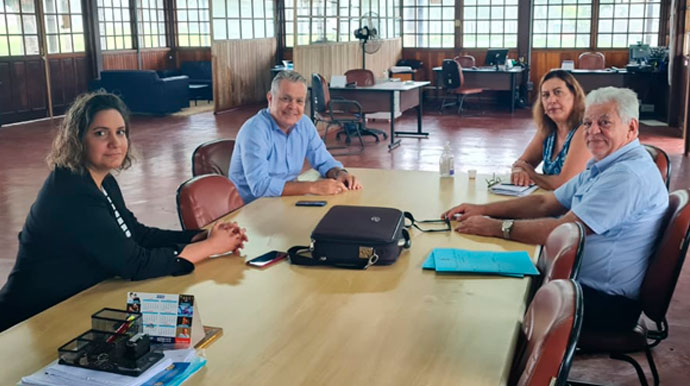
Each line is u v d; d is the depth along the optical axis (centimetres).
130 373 131
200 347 149
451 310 170
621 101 226
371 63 1126
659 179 225
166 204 565
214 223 250
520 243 226
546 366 125
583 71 1056
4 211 555
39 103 1109
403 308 171
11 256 445
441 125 1005
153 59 1374
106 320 138
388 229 206
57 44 1139
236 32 1220
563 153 317
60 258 191
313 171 356
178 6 1391
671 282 215
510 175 320
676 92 927
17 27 1061
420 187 307
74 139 191
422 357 144
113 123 194
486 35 1252
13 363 144
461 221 250
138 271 191
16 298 192
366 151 808
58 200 188
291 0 1341
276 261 208
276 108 323
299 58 873
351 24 1047
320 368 140
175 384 132
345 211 221
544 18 1212
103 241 187
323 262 204
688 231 211
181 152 802
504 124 1007
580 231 183
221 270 201
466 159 745
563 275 174
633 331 220
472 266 198
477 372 138
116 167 201
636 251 226
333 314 168
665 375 278
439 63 1285
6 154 803
